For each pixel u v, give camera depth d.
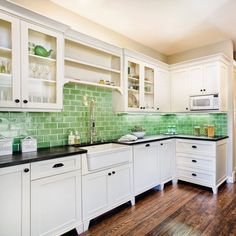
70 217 1.92
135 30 3.12
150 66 3.44
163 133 4.11
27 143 1.99
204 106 3.35
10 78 1.80
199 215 2.33
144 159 2.86
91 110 2.77
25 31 1.85
